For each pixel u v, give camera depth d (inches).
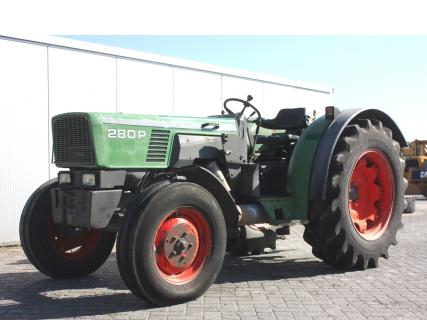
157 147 191.2
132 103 382.6
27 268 244.8
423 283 200.5
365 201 240.8
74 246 218.7
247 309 166.1
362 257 222.8
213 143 207.6
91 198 171.5
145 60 389.4
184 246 175.3
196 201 176.9
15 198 326.3
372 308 166.6
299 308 167.0
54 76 342.0
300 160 223.6
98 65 363.3
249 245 237.8
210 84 437.1
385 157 239.6
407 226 380.2
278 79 503.2
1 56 319.0
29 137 331.9
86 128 179.2
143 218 163.6
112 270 235.6
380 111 243.8
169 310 165.5
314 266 236.4
